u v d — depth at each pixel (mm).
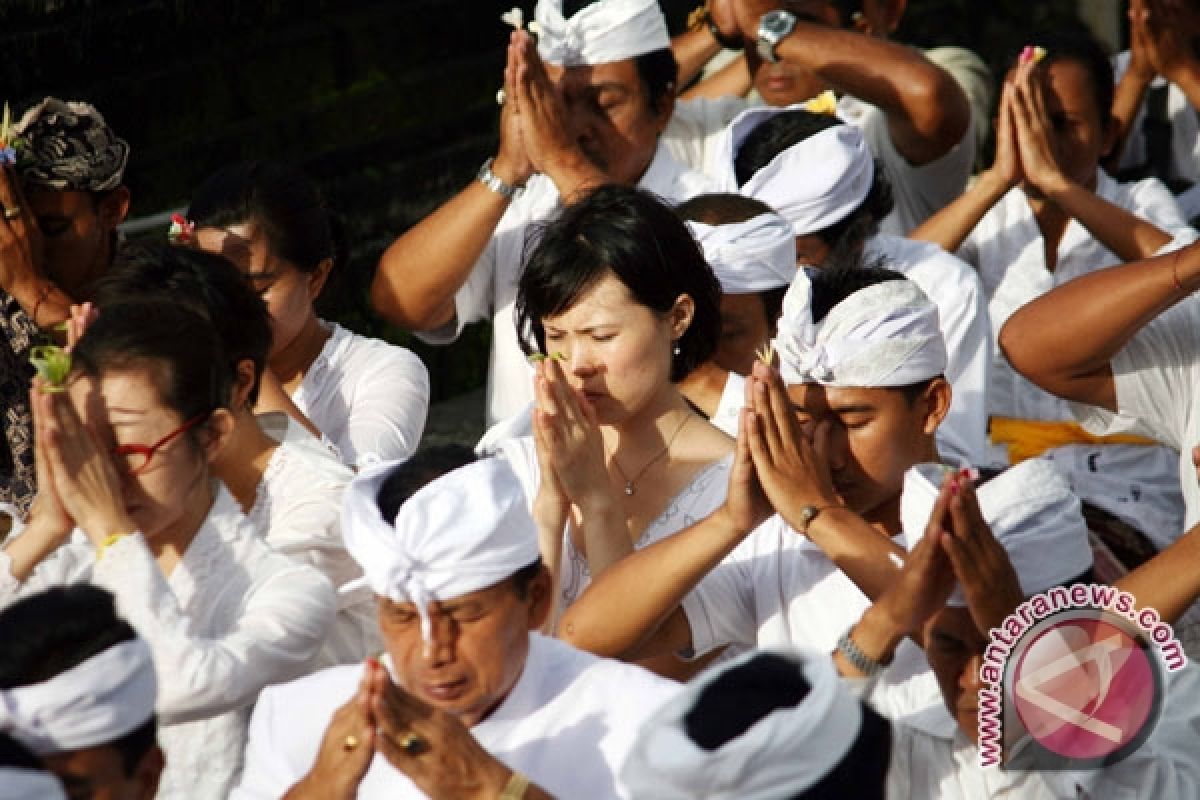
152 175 13094
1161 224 11562
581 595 6965
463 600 5516
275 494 7289
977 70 14633
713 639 7066
